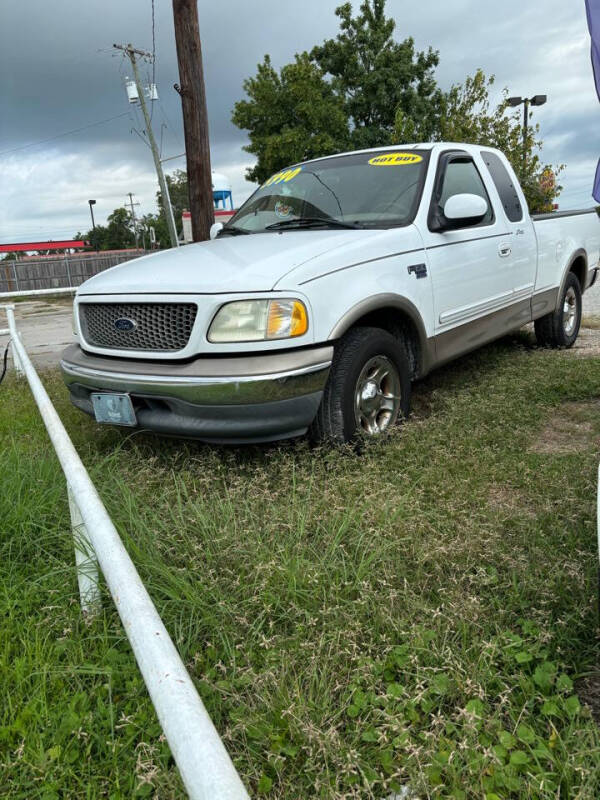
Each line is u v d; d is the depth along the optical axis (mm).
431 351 4250
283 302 3232
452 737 1755
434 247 4246
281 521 2760
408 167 4535
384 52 32125
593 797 1498
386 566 2445
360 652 2039
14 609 2355
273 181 5160
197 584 2355
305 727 1684
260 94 30203
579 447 3814
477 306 4715
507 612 2207
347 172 4711
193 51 8141
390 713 1761
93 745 1790
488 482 3271
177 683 1000
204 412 3260
